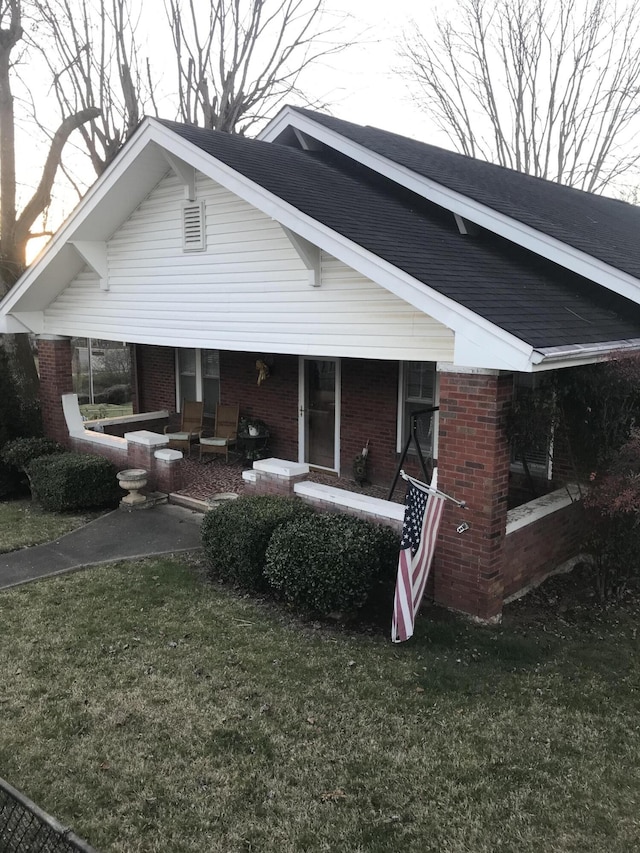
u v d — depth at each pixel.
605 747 4.60
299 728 4.73
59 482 9.68
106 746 4.53
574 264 7.72
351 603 6.19
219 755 4.44
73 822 3.87
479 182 10.35
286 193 7.16
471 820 3.90
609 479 6.18
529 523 6.90
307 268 7.40
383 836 3.77
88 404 25.56
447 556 6.41
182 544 8.47
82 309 11.07
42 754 4.45
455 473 6.22
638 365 5.96
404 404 10.12
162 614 6.51
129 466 10.84
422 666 5.56
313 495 7.79
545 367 5.43
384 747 4.54
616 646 6.04
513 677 5.44
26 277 10.95
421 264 6.41
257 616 6.48
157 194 9.30
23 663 5.59
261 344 8.18
